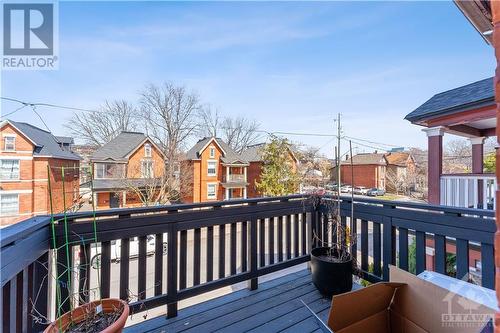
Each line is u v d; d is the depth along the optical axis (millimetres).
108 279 1746
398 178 22281
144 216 1874
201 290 2113
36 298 1391
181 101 17562
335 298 1033
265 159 15672
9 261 1044
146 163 16047
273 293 2309
